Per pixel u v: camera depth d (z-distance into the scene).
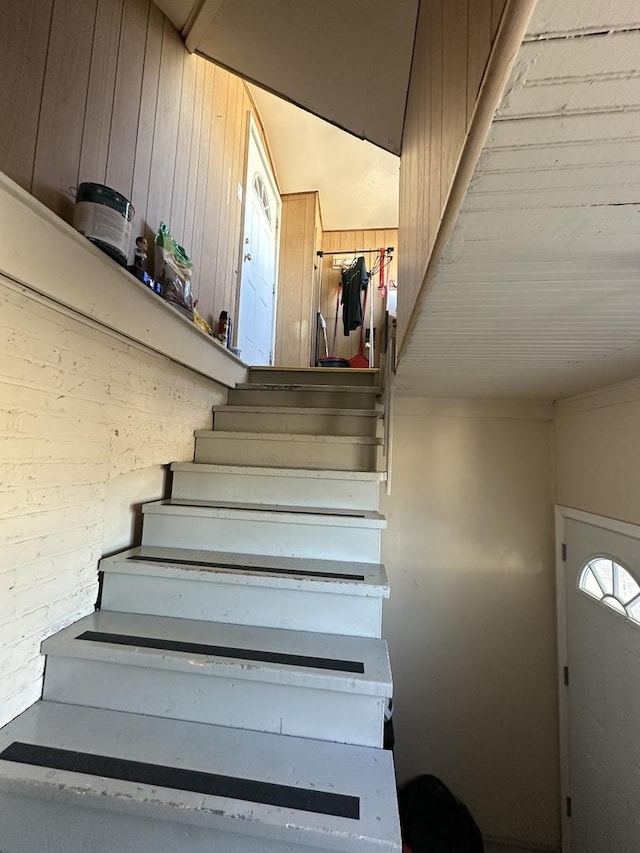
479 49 0.50
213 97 2.56
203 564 1.32
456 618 2.35
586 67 0.37
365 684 0.98
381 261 4.97
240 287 3.12
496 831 2.17
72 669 1.08
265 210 3.99
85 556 1.24
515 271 0.77
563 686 2.18
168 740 0.97
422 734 2.28
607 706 1.79
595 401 1.96
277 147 4.03
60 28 1.24
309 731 1.01
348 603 1.22
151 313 1.50
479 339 1.23
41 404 1.04
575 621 2.09
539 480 2.37
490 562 2.36
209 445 1.96
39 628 1.07
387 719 1.97
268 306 4.16
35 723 0.99
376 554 1.43
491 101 0.44
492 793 2.20
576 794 2.02
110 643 1.09
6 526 0.95
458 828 1.94
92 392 1.24
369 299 4.99
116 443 1.38
